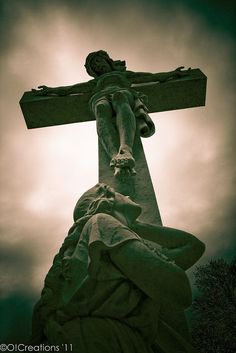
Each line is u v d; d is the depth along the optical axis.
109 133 6.66
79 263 3.61
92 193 4.55
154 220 5.24
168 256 4.04
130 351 3.30
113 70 8.88
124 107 6.93
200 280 8.41
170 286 3.31
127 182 5.78
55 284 3.66
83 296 3.41
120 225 3.58
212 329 7.58
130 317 3.48
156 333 3.69
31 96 8.89
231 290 7.95
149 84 8.74
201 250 4.17
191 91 8.98
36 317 3.74
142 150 6.56
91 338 3.31
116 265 3.46
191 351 3.85
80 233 3.98
